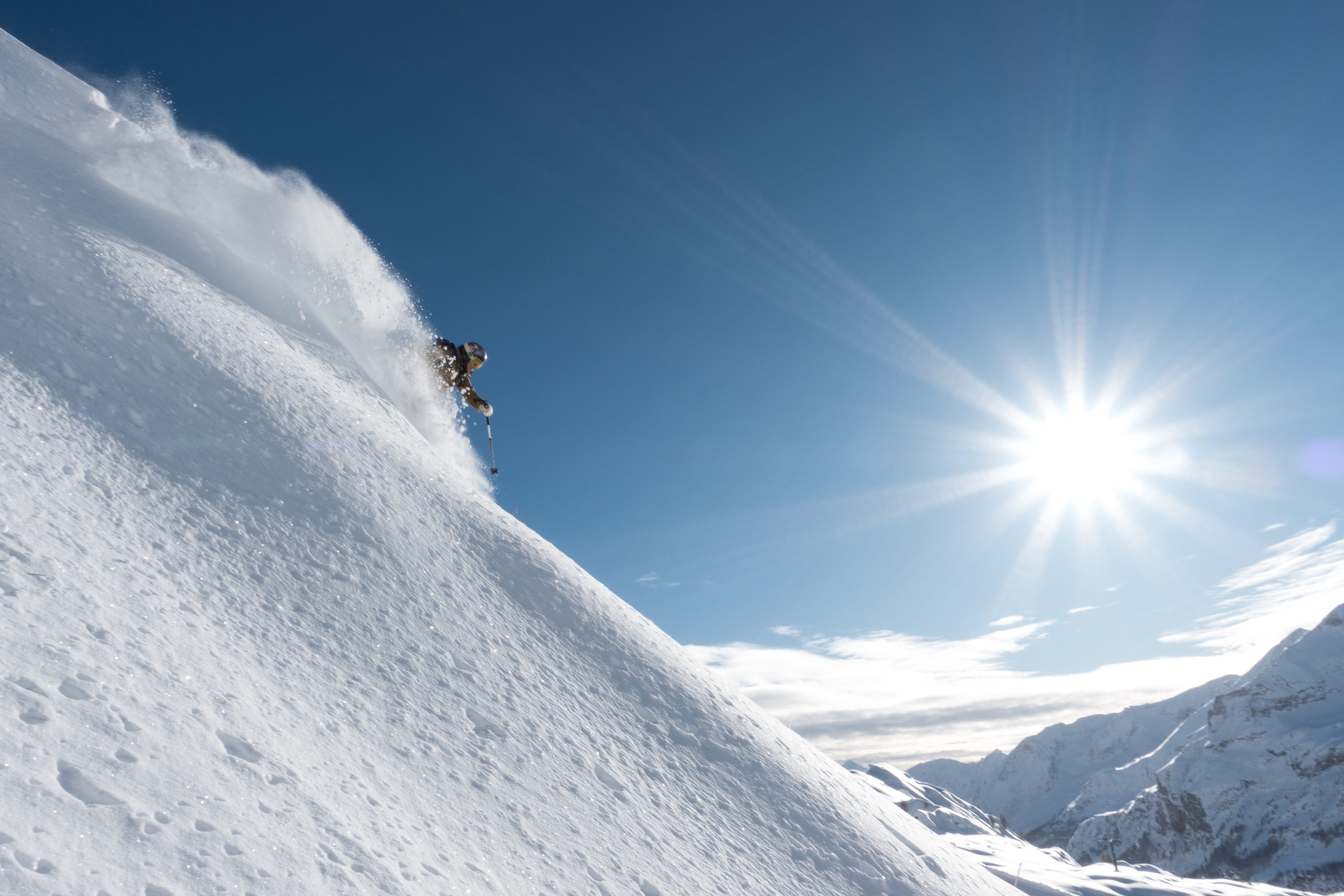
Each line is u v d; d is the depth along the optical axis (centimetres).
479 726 258
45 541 195
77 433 257
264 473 316
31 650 156
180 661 187
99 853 122
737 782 343
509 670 309
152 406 305
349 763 196
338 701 221
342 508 333
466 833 201
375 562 312
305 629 244
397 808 192
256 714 188
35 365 277
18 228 380
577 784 264
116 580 200
